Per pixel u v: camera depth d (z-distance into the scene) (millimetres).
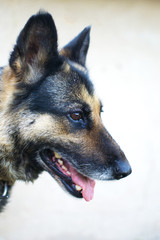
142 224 1381
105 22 1624
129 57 1606
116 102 1520
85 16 1595
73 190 891
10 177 889
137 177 1431
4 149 855
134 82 1570
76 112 855
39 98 848
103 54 1585
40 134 846
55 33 856
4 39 1472
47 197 1354
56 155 889
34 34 844
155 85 1586
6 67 886
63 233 1307
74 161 860
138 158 1456
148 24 1677
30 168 893
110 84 1541
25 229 1284
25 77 850
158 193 1431
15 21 1497
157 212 1407
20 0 1513
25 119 845
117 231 1348
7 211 1302
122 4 1659
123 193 1403
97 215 1362
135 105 1534
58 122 846
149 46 1649
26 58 845
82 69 930
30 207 1331
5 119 851
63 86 861
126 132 1486
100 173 867
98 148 869
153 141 1494
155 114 1540
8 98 854
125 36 1633
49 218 1323
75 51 995
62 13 1564
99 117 899
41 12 836
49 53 861
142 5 1686
